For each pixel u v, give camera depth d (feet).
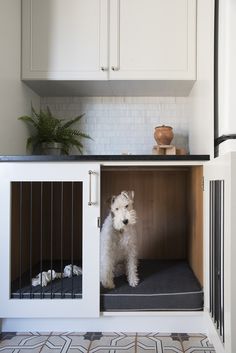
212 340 4.05
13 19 5.38
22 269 5.37
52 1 5.69
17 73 5.58
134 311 4.43
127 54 5.68
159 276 5.24
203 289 4.53
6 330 4.60
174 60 5.66
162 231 6.57
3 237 4.38
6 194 4.39
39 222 6.31
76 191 6.45
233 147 3.91
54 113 6.86
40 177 4.38
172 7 5.65
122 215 4.65
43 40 5.71
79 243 6.46
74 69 5.71
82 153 6.81
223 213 3.37
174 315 4.45
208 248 4.32
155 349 4.06
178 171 6.44
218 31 4.32
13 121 5.43
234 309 3.04
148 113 6.81
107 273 4.67
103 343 4.23
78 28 5.69
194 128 5.94
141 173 6.56
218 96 4.30
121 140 6.81
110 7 5.68
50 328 4.61
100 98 6.84
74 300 4.35
